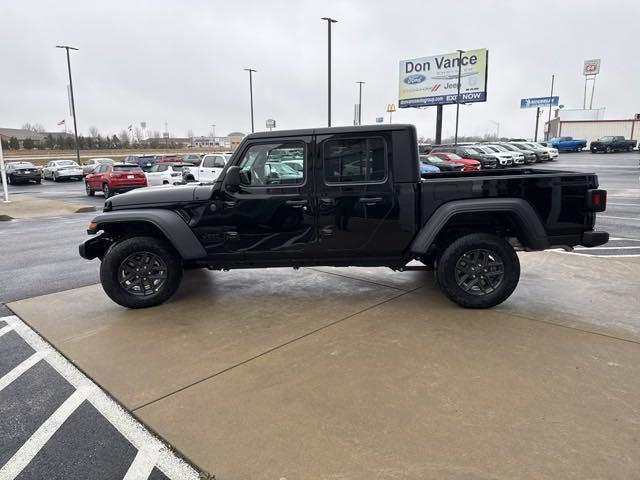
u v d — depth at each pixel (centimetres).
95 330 447
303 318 462
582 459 245
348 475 239
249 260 499
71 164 3416
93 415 305
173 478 244
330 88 2930
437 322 441
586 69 7500
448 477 235
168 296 506
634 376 331
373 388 324
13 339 436
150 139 10512
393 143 464
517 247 483
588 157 4103
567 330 415
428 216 468
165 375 353
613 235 894
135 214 481
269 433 278
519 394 311
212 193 484
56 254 848
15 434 286
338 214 475
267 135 475
